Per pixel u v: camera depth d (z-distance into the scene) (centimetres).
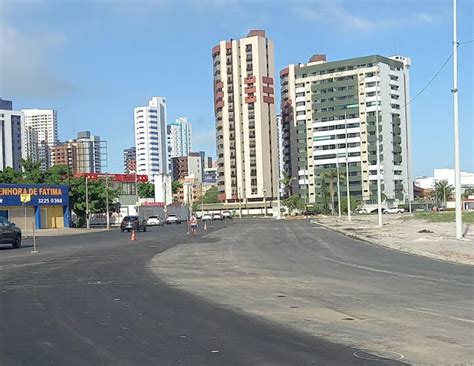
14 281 1594
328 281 1477
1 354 762
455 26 2716
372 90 13575
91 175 10625
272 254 2405
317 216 11325
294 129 16225
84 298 1247
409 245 2648
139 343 812
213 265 1973
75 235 5581
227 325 930
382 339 816
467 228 4200
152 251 2739
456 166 2809
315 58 16038
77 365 704
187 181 17425
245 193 15838
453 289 1308
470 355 725
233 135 16000
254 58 15800
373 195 13462
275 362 701
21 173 8219
